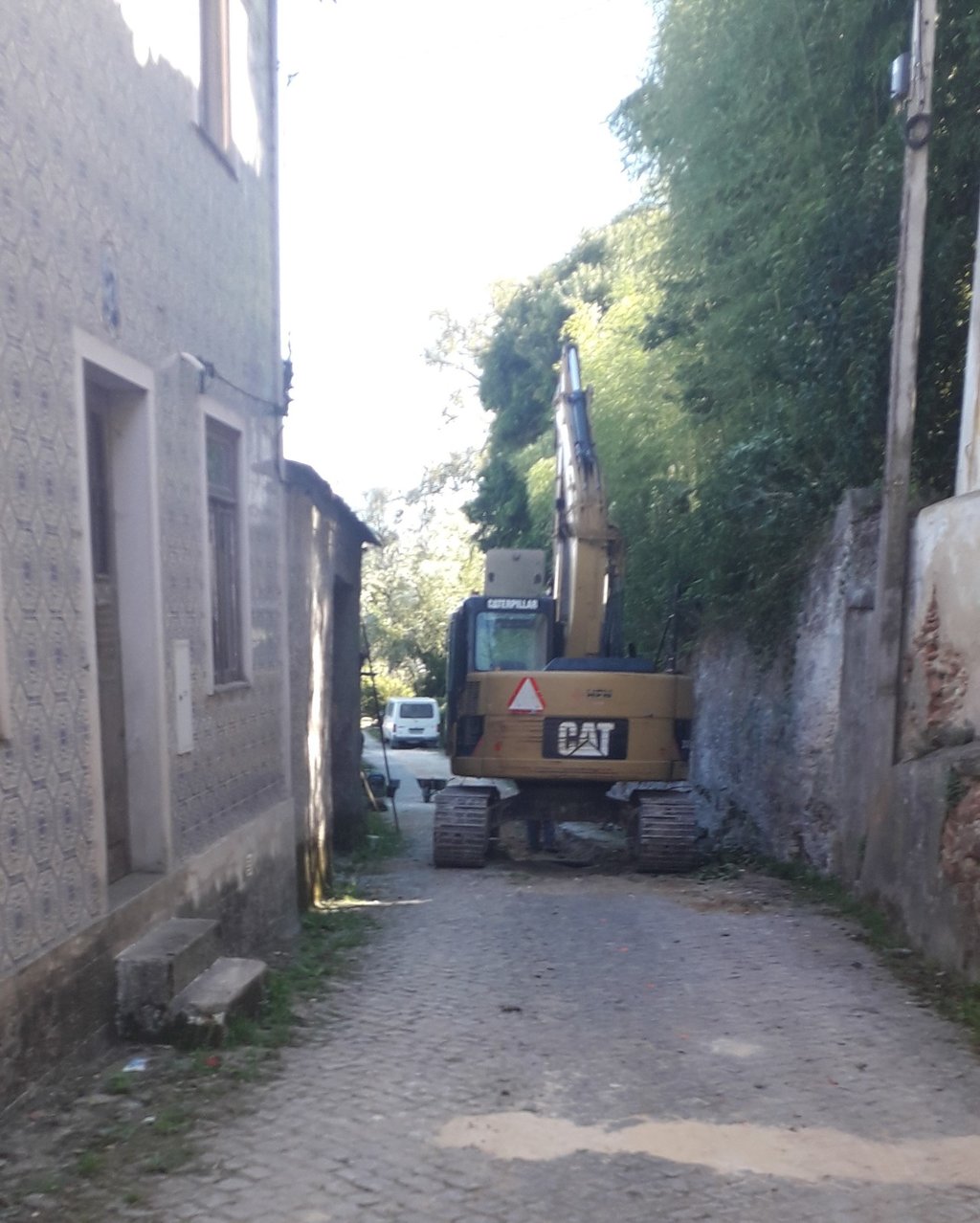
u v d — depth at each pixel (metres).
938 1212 3.58
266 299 8.25
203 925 5.61
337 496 10.46
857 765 9.16
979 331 8.19
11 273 4.20
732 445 13.16
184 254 6.30
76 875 4.62
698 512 14.30
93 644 4.85
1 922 4.01
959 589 7.54
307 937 7.93
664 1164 3.92
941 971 6.48
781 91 10.60
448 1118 4.30
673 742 11.88
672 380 15.21
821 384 10.55
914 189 8.31
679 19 12.11
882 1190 3.73
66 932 4.53
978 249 8.25
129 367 5.39
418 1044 5.21
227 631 7.32
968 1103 4.48
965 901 6.27
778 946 7.30
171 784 5.88
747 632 13.54
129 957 5.02
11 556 4.14
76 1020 4.60
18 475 4.21
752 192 11.35
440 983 6.41
